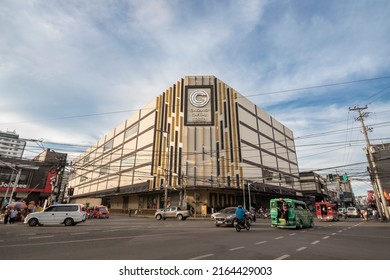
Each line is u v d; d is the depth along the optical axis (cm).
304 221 1989
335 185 8556
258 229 1778
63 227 1734
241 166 4034
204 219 3172
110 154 5916
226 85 4406
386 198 3133
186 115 4062
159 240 1096
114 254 772
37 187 4584
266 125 5406
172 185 3781
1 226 1792
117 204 5381
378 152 3278
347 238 1259
